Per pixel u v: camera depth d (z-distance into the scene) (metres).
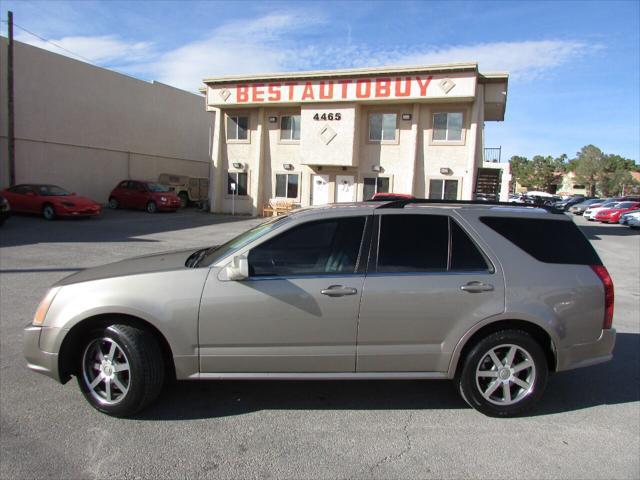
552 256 3.80
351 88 22.80
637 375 4.77
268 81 24.52
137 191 25.83
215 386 4.29
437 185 22.61
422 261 3.71
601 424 3.71
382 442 3.38
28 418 3.60
